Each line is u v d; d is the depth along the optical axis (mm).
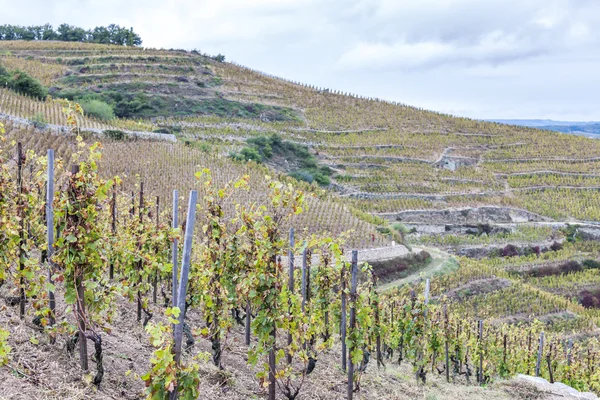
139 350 7809
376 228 43000
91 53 103688
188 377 5531
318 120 93312
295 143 78875
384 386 10953
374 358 14602
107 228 10016
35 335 6805
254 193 38844
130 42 135750
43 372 5949
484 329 21172
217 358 8375
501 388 13859
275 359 7785
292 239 10445
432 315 15477
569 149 90062
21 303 7195
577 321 36656
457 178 75938
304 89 110750
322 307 12195
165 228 10328
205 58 115875
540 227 65188
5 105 46469
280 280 7613
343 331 10961
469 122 102625
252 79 108875
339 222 40469
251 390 8102
